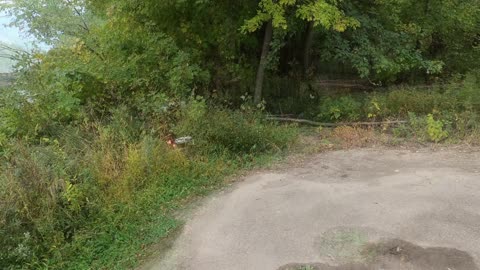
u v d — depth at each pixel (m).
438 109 7.73
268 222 4.61
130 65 7.81
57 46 9.82
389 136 7.32
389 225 4.29
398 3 9.95
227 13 9.16
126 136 6.36
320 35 9.77
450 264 3.64
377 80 10.51
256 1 8.95
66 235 4.63
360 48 9.10
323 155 6.65
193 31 9.29
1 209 4.39
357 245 4.04
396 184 5.26
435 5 10.22
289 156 6.65
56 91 7.24
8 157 5.77
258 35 9.81
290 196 5.16
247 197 5.25
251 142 6.68
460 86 8.53
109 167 5.60
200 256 4.18
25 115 7.02
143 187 5.49
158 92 7.62
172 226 4.75
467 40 11.51
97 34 8.90
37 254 4.33
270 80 10.18
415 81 10.33
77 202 4.81
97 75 7.53
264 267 3.90
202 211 5.02
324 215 4.63
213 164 6.12
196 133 6.54
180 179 5.65
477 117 7.25
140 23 8.95
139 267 4.16
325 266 3.81
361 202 4.83
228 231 4.54
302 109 9.43
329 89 10.45
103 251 4.45
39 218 4.52
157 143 6.21
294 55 10.62
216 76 9.61
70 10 10.80
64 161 5.50
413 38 10.07
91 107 7.30
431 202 4.68
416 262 3.71
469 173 5.46
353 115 8.38
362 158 6.39
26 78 7.42
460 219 4.30
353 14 9.20
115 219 4.81
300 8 8.09
